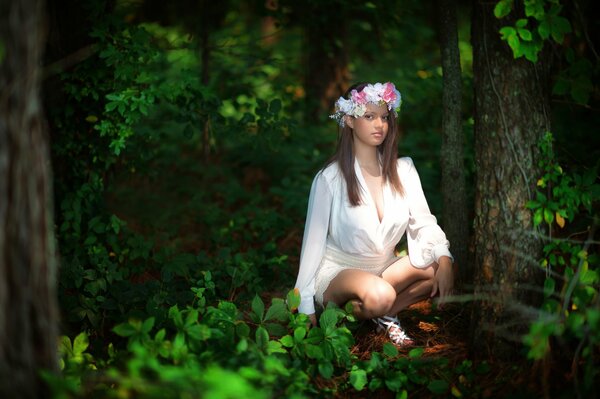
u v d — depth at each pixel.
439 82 7.36
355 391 3.29
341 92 7.96
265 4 6.51
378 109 3.57
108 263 4.18
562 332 2.93
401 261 3.79
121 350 3.30
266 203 6.64
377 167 3.75
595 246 3.58
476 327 3.42
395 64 9.54
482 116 3.37
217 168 7.27
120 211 6.51
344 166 3.68
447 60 4.16
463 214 4.28
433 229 3.72
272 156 7.04
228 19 9.29
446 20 4.13
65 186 4.70
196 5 7.03
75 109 4.65
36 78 2.33
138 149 5.08
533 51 3.09
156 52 4.52
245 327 3.32
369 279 3.54
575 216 3.87
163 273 4.09
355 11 7.72
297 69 8.55
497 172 3.32
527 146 3.27
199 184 7.11
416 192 3.79
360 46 9.66
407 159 3.85
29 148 2.32
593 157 4.20
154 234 5.92
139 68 4.47
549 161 3.25
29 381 2.35
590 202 3.22
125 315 3.59
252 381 2.80
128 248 4.79
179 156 7.74
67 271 3.97
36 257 2.37
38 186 2.37
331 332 3.37
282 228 5.58
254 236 5.66
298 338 3.33
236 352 3.07
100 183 4.80
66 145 4.62
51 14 4.46
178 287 4.32
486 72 3.32
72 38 4.57
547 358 2.97
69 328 3.74
